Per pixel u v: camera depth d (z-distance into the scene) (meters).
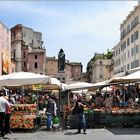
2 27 64.81
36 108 20.30
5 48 68.06
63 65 80.12
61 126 21.80
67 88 27.31
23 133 18.41
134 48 74.81
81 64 174.38
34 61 110.81
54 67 139.62
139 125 21.22
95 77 149.00
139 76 20.98
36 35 120.00
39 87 21.34
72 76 172.62
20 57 102.38
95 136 16.81
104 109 21.45
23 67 109.50
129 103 25.73
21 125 19.05
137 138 15.88
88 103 27.80
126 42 83.50
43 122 22.25
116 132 18.48
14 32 104.00
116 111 21.33
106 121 21.20
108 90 38.34
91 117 21.19
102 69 146.88
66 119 21.67
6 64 67.50
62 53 80.19
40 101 33.91
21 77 19.58
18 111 19.20
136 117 21.27
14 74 20.16
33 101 28.52
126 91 34.72
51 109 20.34
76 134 17.80
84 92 44.59
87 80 187.25
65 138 16.17
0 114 16.70
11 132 18.34
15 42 102.44
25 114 19.17
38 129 20.38
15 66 100.25
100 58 147.62
